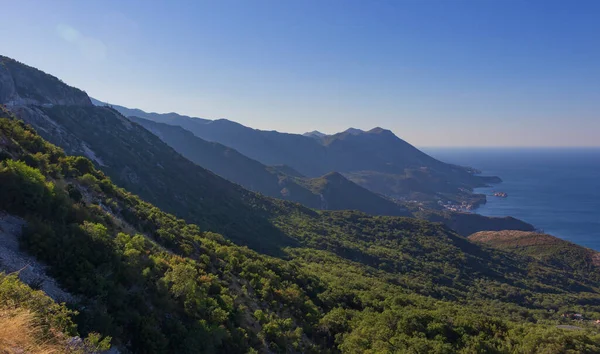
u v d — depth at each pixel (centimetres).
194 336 1733
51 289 1359
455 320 3123
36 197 1725
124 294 1582
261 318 2631
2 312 931
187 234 3738
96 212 2388
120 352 1348
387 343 2748
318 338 2988
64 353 979
